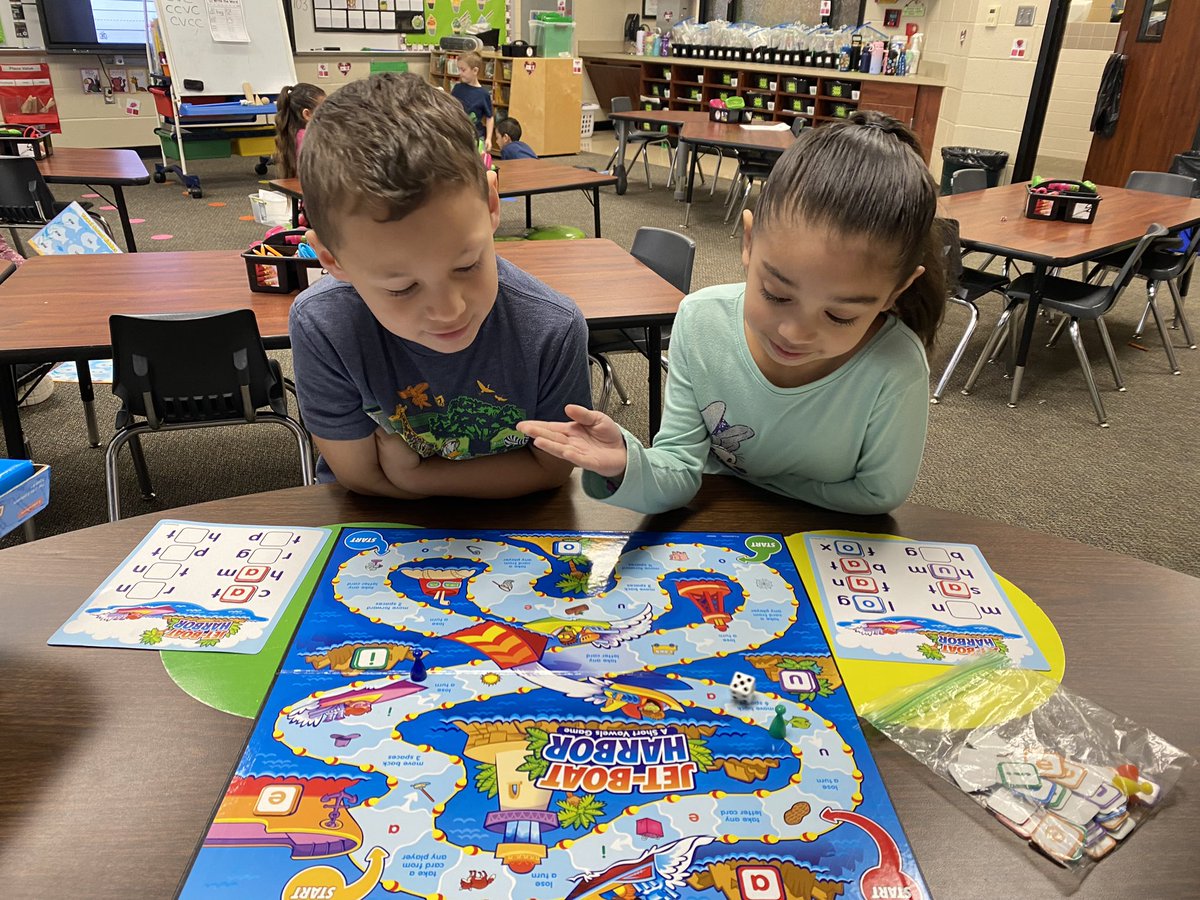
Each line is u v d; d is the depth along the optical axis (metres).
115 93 6.99
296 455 2.71
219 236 5.07
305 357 0.99
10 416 1.96
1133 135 5.58
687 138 5.43
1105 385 3.43
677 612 0.84
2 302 2.05
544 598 0.86
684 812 0.63
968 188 4.06
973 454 2.85
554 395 1.10
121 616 0.81
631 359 3.58
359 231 0.70
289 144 3.82
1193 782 0.66
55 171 3.77
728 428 1.12
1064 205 3.25
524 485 1.04
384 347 1.01
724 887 0.58
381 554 0.92
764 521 1.00
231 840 0.60
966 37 6.02
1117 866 0.60
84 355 1.79
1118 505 2.55
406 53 8.25
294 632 0.80
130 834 0.60
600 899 0.57
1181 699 0.75
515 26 8.68
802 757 0.68
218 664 0.76
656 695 0.74
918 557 0.94
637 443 0.94
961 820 0.63
